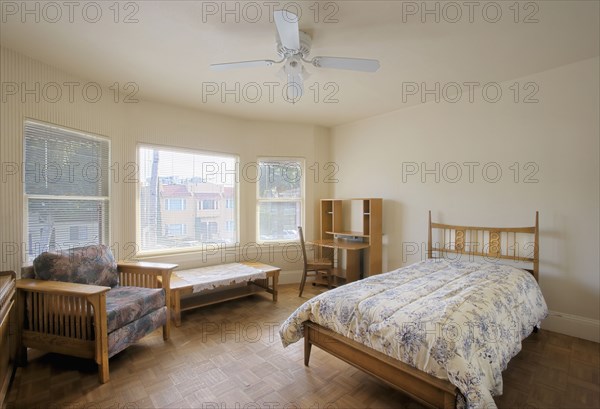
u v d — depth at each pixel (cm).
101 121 309
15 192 240
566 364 226
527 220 295
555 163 280
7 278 207
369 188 430
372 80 304
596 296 261
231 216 425
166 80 299
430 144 365
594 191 261
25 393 192
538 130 289
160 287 290
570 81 271
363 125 436
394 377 171
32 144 255
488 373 154
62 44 233
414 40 230
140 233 349
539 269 288
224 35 223
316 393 194
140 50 243
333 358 238
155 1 185
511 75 293
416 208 379
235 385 202
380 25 211
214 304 364
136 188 343
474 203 330
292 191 461
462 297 193
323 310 209
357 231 447
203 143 395
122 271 283
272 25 211
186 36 224
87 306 207
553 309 281
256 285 397
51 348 215
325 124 462
